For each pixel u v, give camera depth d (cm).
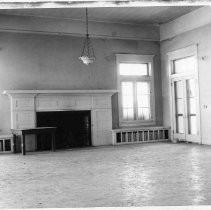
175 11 1002
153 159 713
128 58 1122
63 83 1029
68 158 773
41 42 1004
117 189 423
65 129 1023
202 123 985
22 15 972
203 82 973
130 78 1124
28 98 959
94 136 1042
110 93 1066
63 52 1032
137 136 1095
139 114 1146
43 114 991
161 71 1170
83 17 1025
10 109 955
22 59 979
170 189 412
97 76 1077
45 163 702
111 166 633
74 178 518
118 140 1077
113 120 1092
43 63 1005
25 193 416
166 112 1153
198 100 992
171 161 674
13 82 966
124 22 1104
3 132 945
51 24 1008
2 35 957
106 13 996
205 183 443
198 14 979
